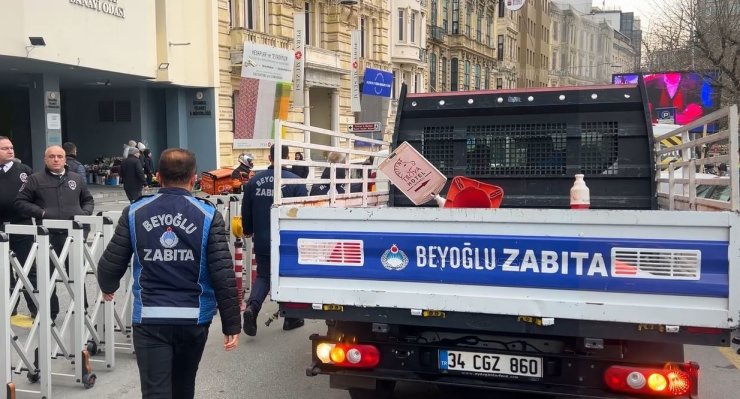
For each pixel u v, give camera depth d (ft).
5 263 14.53
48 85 62.28
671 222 10.30
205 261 11.71
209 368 18.58
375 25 116.16
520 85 190.70
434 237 11.40
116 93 79.66
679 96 72.74
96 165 77.87
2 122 81.30
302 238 12.07
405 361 12.65
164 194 11.87
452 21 161.58
